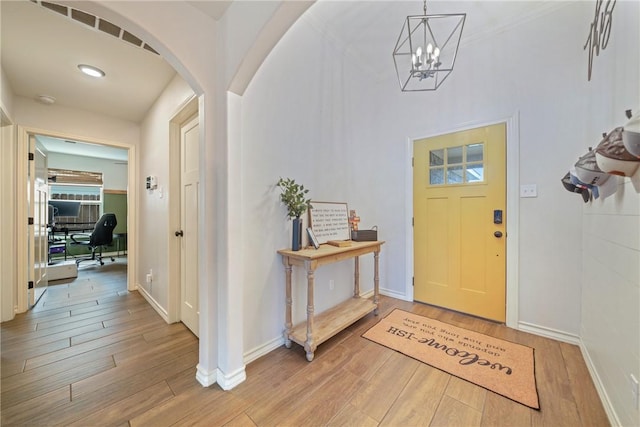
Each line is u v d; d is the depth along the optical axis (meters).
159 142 2.81
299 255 1.90
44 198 3.39
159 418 1.35
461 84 2.63
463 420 1.33
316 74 2.45
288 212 2.14
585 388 1.55
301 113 2.29
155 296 2.92
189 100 2.13
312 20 2.34
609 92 1.63
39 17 1.69
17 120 2.71
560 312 2.12
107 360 1.89
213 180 1.63
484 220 2.51
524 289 2.28
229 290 1.59
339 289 2.72
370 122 3.22
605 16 1.64
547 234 2.17
